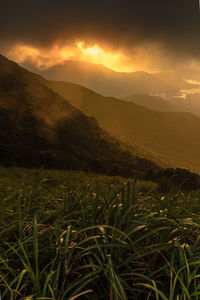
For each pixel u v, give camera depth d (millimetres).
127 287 1546
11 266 1833
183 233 1903
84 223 1952
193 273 1393
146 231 1984
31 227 2094
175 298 1429
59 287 1641
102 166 43156
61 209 2387
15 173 24469
